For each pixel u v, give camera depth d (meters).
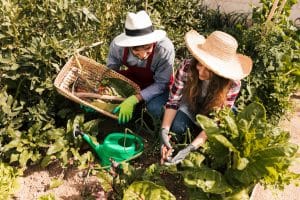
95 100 3.56
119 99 3.59
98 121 3.54
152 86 3.60
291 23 4.80
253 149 2.84
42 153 3.50
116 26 4.31
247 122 2.92
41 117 3.46
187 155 3.17
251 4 4.78
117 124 3.81
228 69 2.95
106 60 3.97
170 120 3.42
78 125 3.47
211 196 3.01
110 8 4.11
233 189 2.99
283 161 2.76
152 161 3.55
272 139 2.93
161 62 3.50
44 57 3.42
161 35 3.29
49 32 3.73
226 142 2.80
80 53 3.96
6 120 3.38
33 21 3.66
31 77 3.44
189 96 3.29
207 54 2.98
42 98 3.58
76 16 3.75
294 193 3.44
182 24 4.87
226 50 2.94
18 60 3.46
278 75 4.04
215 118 3.12
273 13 4.29
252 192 3.18
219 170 3.15
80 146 3.47
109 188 3.15
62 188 3.30
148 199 2.99
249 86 3.90
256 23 4.56
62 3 3.62
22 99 3.56
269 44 4.16
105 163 3.40
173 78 3.74
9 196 3.20
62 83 3.51
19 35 3.63
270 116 3.98
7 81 3.53
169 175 3.45
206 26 4.96
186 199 3.30
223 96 3.10
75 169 3.42
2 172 3.24
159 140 3.55
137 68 3.67
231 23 5.05
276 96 3.90
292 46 4.49
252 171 2.85
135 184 3.03
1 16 3.47
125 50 3.54
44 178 3.36
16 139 3.35
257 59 4.08
